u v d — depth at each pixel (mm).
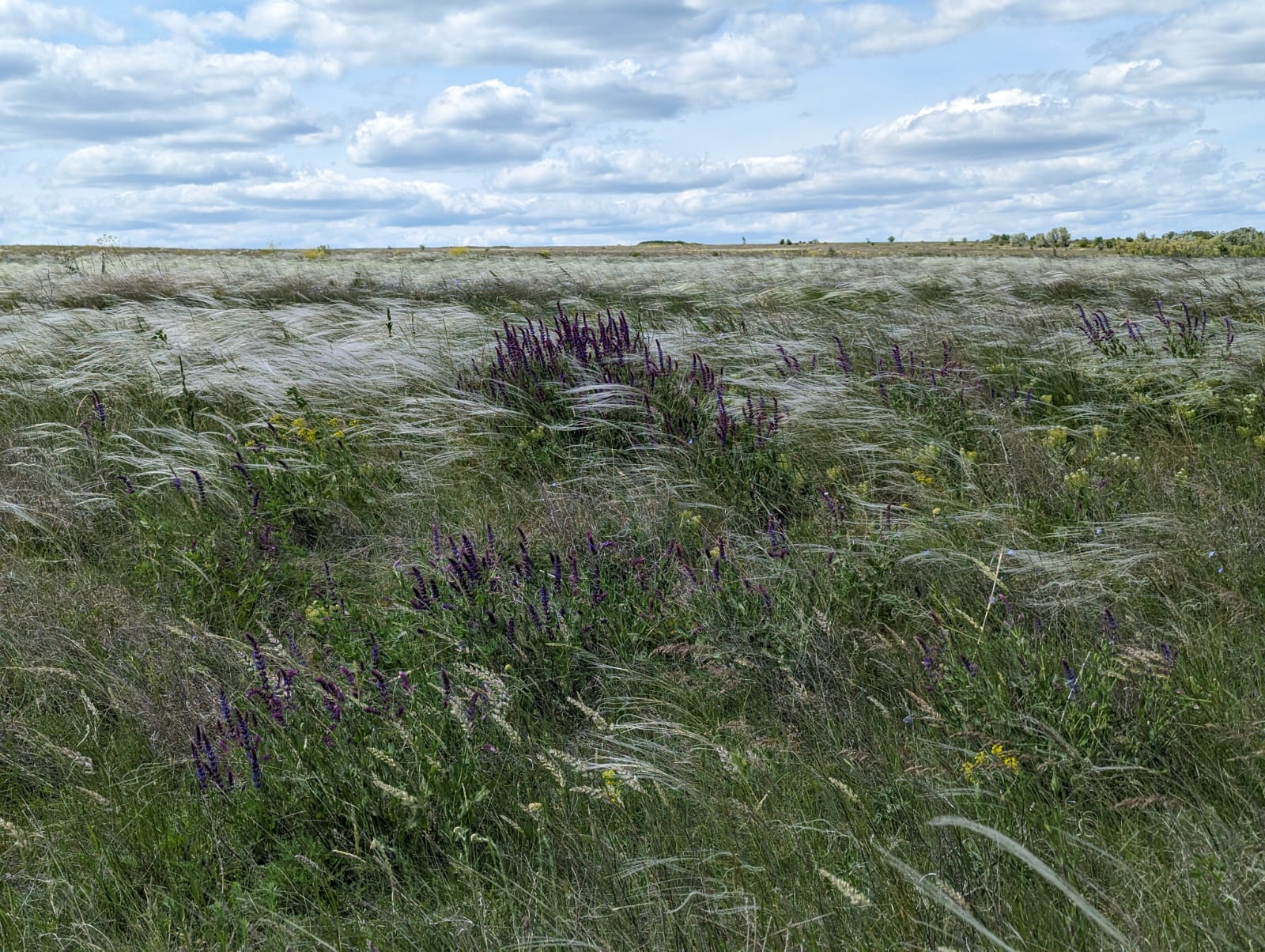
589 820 2764
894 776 2820
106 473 6023
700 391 6660
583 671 3703
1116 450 6023
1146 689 3047
